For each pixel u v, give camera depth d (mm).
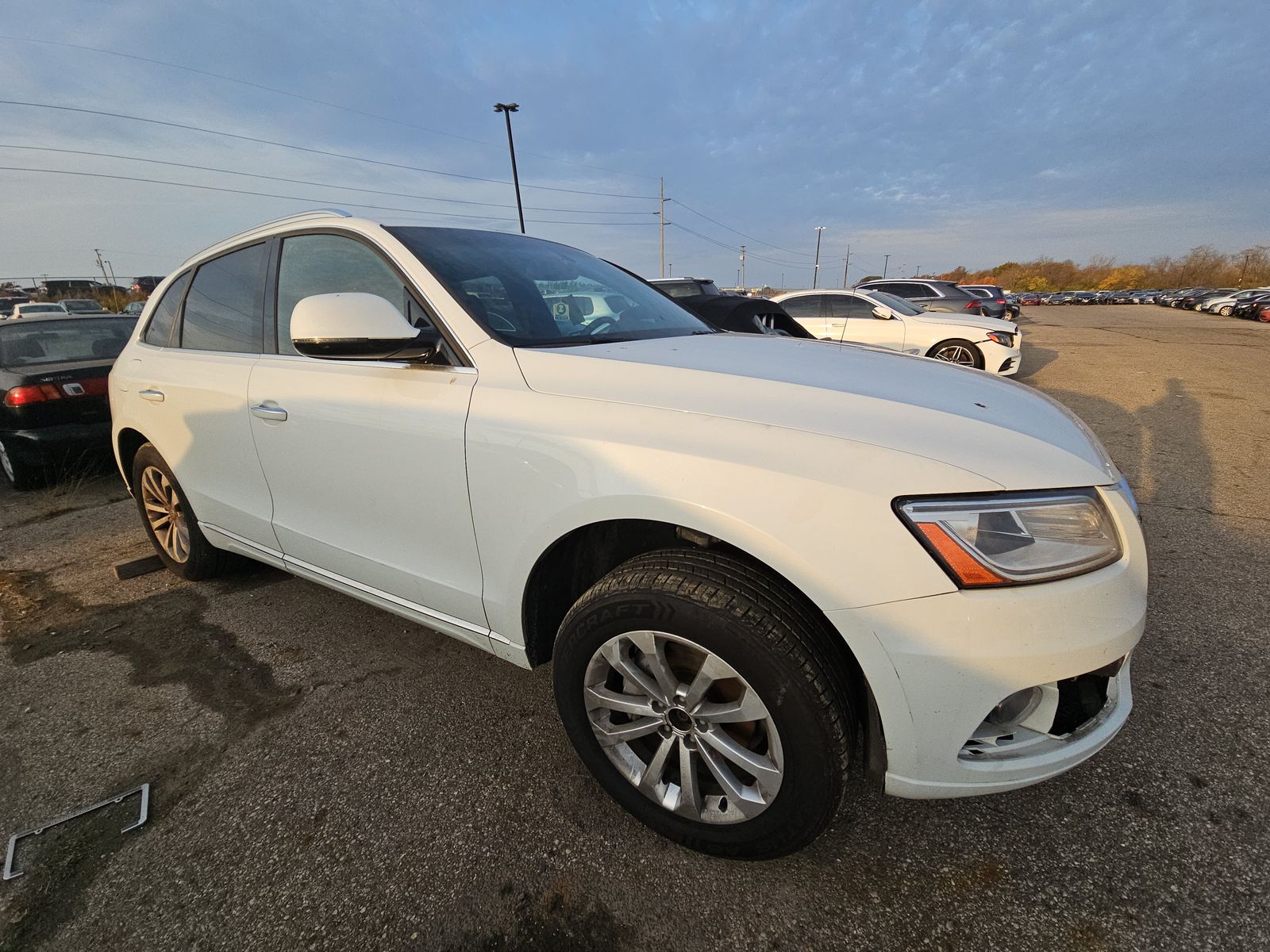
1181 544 3420
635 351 1837
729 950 1400
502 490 1667
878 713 1316
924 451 1316
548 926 1457
